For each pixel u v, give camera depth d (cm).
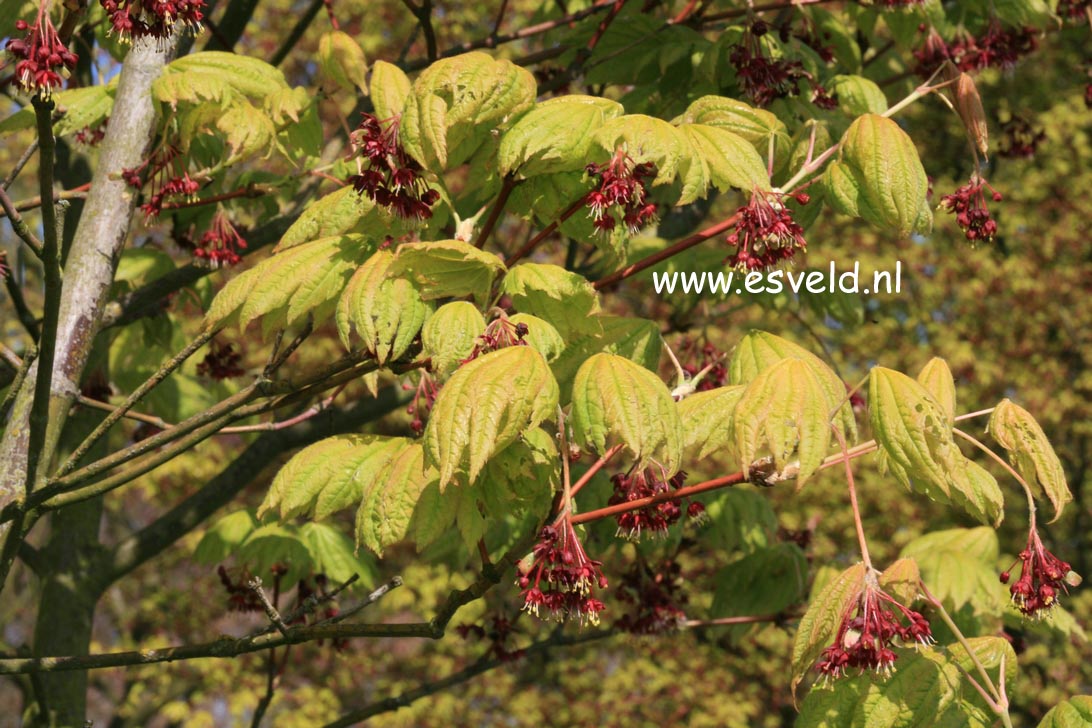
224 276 875
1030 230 1548
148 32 265
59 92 414
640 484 303
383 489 287
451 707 1359
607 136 279
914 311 1564
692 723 1291
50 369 297
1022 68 1518
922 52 539
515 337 263
